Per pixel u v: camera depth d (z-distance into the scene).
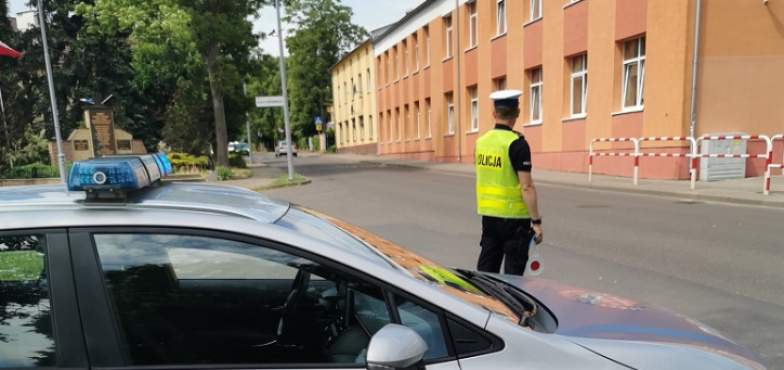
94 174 1.74
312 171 24.06
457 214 9.68
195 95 24.06
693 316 4.10
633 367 1.69
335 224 2.21
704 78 12.13
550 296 2.35
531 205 3.89
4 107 28.22
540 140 17.77
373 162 30.75
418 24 28.30
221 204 1.93
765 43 12.23
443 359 1.62
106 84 30.55
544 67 17.19
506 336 1.67
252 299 1.75
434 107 26.83
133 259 1.65
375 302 1.72
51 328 1.58
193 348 1.68
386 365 1.45
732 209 8.81
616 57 14.00
